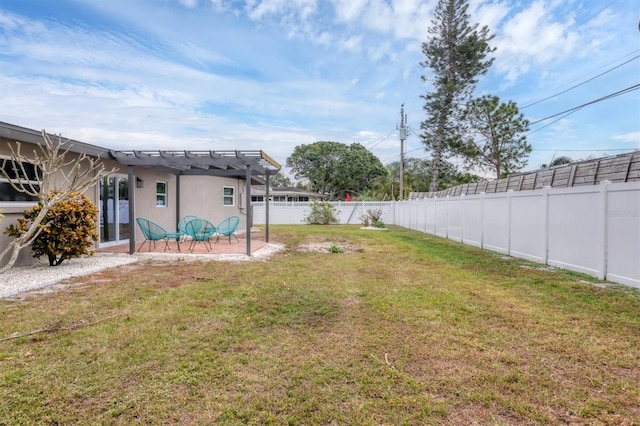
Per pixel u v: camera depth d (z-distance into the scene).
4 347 3.10
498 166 21.42
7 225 6.43
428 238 13.18
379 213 22.09
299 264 7.34
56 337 3.33
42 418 2.16
